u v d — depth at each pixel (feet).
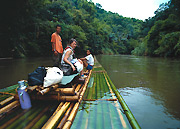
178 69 22.61
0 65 23.98
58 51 12.25
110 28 218.59
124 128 4.04
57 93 5.96
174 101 8.13
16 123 4.44
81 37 86.12
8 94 7.36
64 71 7.93
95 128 4.07
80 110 5.41
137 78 15.31
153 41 80.53
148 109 7.04
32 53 55.47
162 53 71.36
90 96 7.13
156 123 5.66
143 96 9.12
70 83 7.38
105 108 5.60
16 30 48.98
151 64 31.91
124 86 11.80
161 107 7.25
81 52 92.12
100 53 138.10
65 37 67.15
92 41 115.44
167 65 29.53
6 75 14.82
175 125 5.48
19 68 20.31
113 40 190.39
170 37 63.46
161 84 12.41
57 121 4.28
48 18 72.79
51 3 80.69
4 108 5.11
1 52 44.93
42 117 4.84
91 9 157.79
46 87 5.65
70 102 5.98
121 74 18.01
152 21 129.49
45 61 32.24
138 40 199.00
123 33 239.09
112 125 4.23
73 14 107.14
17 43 48.34
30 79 5.54
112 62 38.27
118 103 6.16
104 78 12.34
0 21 44.52
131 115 4.73
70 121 4.35
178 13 74.02
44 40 60.54
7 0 42.01
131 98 8.73
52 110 5.40
